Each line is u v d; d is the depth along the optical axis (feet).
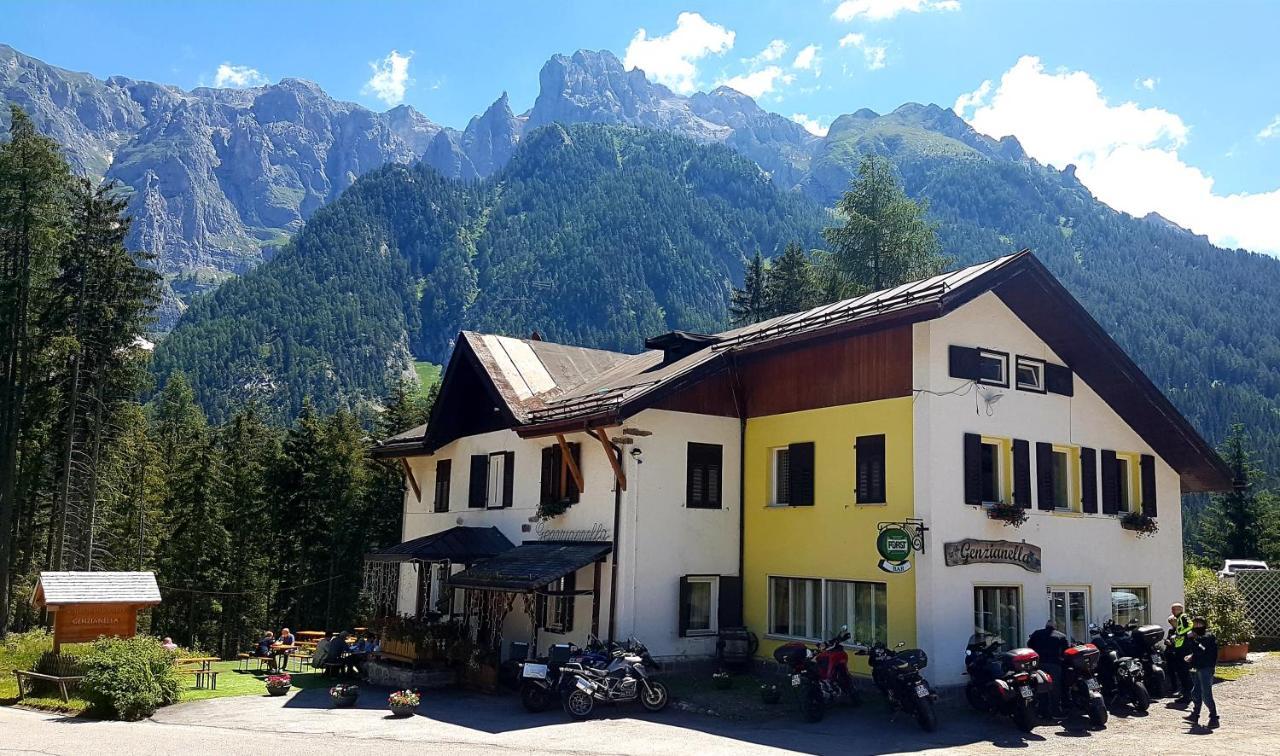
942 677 56.03
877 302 62.49
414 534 98.84
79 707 64.08
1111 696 54.65
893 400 61.16
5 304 119.03
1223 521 160.25
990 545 59.67
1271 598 84.02
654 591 68.54
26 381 123.65
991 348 62.95
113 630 77.56
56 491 132.87
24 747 46.96
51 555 134.21
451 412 92.79
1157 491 73.87
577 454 74.13
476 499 87.71
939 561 57.26
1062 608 64.59
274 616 167.43
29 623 129.29
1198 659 49.83
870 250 142.00
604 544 68.80
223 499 172.04
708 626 71.51
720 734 48.83
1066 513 65.46
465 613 79.97
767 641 69.10
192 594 163.02
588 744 46.39
